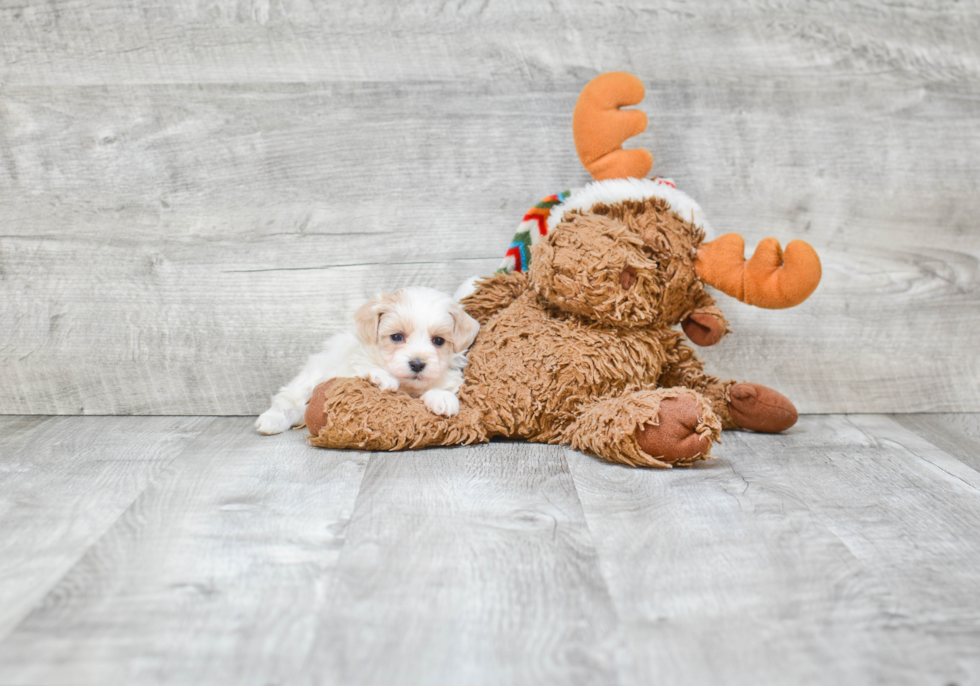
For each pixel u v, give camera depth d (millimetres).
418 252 2041
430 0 1968
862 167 2062
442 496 1331
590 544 1126
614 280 1604
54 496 1331
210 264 2021
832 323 2105
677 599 962
